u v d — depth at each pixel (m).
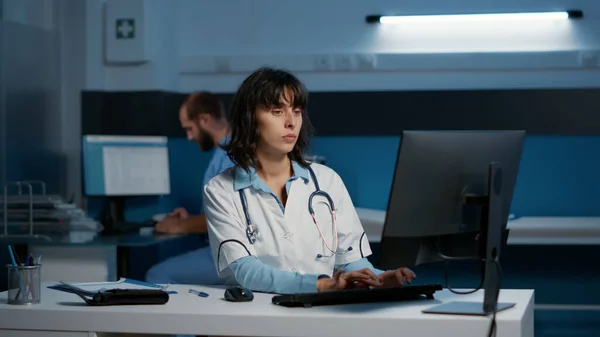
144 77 5.05
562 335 4.51
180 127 5.07
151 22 5.03
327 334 1.86
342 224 2.39
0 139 4.62
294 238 2.30
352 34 5.00
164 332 1.93
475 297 2.12
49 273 3.80
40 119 4.92
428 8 4.90
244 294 2.06
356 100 4.83
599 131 4.63
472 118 4.73
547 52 4.77
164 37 5.07
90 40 5.04
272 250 2.28
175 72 5.16
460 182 1.95
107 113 5.05
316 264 2.32
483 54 4.82
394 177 1.91
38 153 4.90
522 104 4.70
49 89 4.98
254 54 5.11
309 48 5.05
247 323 1.89
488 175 1.93
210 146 4.09
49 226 4.18
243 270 2.20
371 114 4.82
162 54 5.07
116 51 5.02
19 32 4.75
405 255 1.97
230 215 2.28
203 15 5.16
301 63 5.00
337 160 4.88
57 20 5.08
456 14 4.86
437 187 1.93
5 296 2.23
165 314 1.93
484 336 1.82
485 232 1.93
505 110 4.71
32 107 4.86
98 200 4.98
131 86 5.08
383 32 4.96
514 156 2.03
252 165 2.32
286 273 2.15
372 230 4.10
